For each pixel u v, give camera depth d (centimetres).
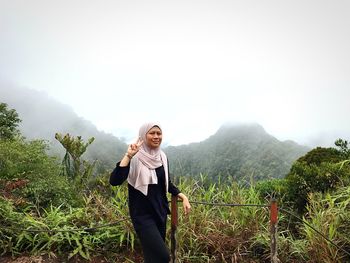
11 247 398
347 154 750
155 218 316
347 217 423
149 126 318
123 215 438
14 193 538
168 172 333
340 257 386
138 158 312
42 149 701
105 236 425
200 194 476
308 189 539
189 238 424
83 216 455
